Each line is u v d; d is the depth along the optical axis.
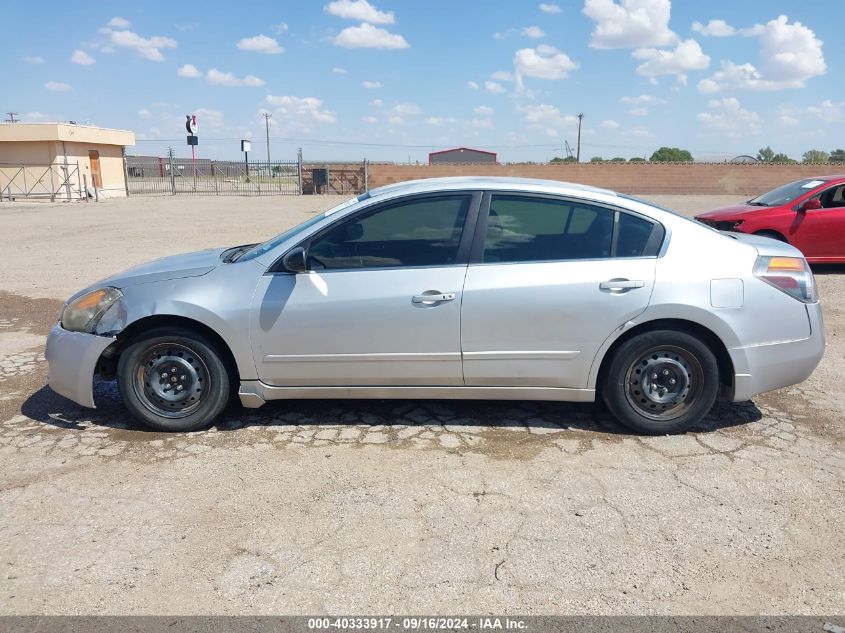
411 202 4.36
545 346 4.29
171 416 4.51
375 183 38.66
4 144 32.25
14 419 4.82
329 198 34.94
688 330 4.31
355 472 3.98
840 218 9.97
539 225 4.34
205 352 4.41
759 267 4.30
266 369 4.41
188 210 25.84
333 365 4.37
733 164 34.62
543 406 4.98
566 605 2.82
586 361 4.30
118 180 37.56
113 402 5.13
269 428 4.61
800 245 10.07
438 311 4.25
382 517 3.49
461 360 4.32
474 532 3.35
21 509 3.58
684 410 4.39
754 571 3.05
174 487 3.81
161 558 3.15
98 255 13.14
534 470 3.99
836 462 4.09
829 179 10.38
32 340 7.09
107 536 3.33
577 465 4.05
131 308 4.38
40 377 5.79
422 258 4.33
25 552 3.20
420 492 3.74
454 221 4.35
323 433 4.53
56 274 11.04
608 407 4.46
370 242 4.37
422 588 2.93
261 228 18.30
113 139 35.84
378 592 2.91
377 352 4.32
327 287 4.30
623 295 4.21
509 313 4.23
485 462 4.09
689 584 2.96
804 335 4.37
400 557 3.15
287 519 3.47
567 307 4.23
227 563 3.11
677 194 35.22
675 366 4.34
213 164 41.34
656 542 3.27
